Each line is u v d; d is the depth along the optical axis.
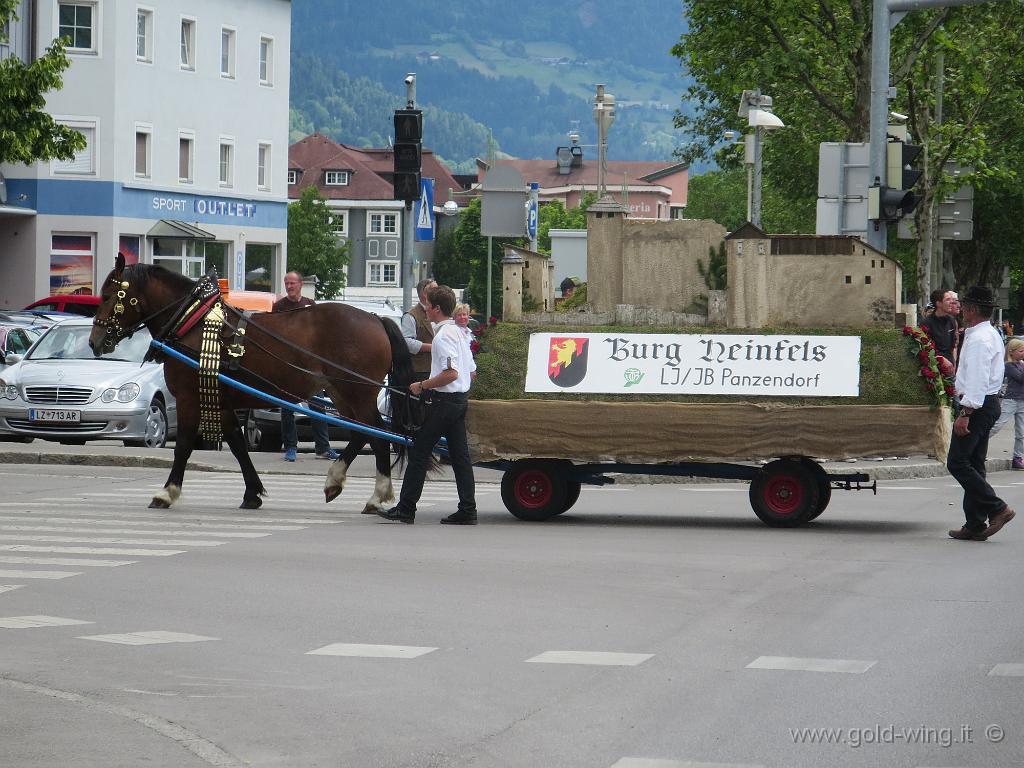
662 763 6.97
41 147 34.59
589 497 19.59
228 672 8.88
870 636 9.92
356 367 16.97
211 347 16.95
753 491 16.14
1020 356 25.22
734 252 16.67
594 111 38.69
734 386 16.31
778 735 7.45
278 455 24.88
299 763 7.00
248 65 65.62
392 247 149.75
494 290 73.31
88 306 37.78
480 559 13.35
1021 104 45.16
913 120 39.16
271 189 67.62
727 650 9.49
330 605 11.04
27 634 9.98
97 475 21.55
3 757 7.05
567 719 7.79
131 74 58.75
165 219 60.69
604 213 17.06
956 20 34.50
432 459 16.34
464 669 8.96
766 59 34.44
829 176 22.00
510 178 24.20
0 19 34.38
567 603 11.15
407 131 21.61
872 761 7.01
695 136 66.19
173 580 12.13
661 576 12.44
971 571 12.78
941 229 30.86
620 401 16.44
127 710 7.96
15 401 24.80
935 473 23.88
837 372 16.17
